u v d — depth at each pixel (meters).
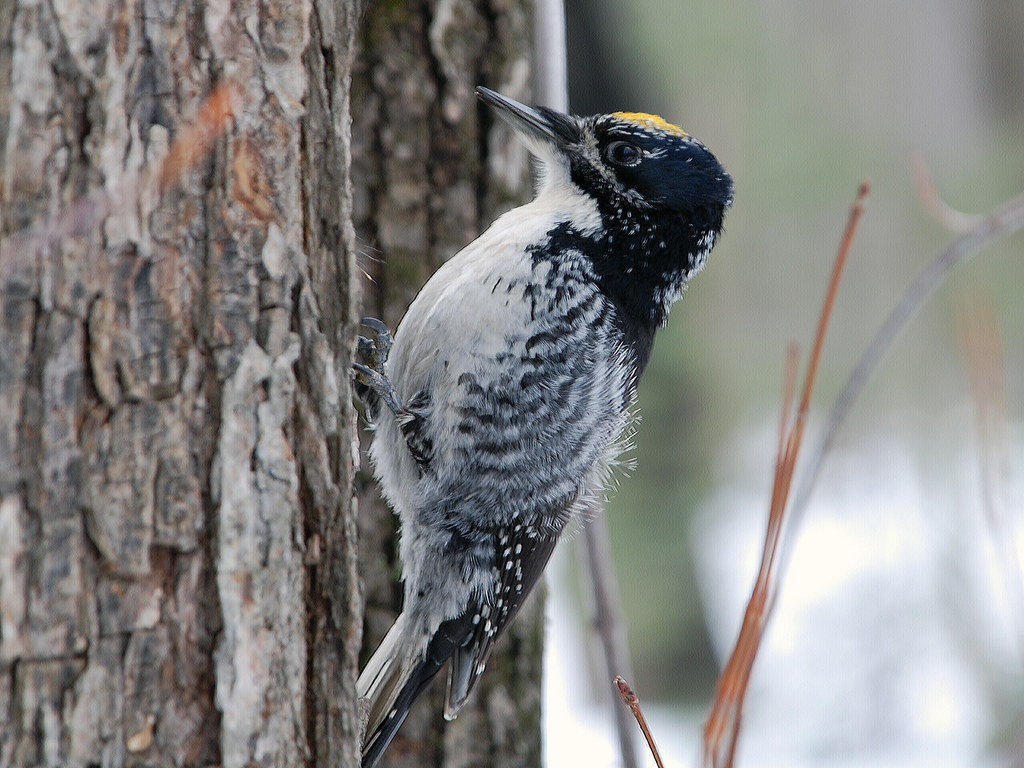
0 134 4.64
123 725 4.72
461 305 7.89
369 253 9.08
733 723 5.33
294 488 5.25
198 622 4.93
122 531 4.75
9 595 4.55
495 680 9.44
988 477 7.52
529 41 9.78
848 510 17.78
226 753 4.94
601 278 8.51
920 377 18.05
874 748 15.03
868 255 18.16
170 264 4.93
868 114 17.91
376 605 9.05
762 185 17.91
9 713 4.53
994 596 15.66
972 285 16.75
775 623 16.22
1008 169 18.31
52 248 4.68
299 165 5.40
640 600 18.30
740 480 18.67
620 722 8.34
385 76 9.13
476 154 9.45
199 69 5.05
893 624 15.68
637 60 17.25
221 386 5.05
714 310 18.55
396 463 8.16
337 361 5.68
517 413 8.00
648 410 18.50
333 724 5.44
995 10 18.72
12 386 4.59
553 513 8.61
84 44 4.76
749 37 17.33
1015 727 14.29
